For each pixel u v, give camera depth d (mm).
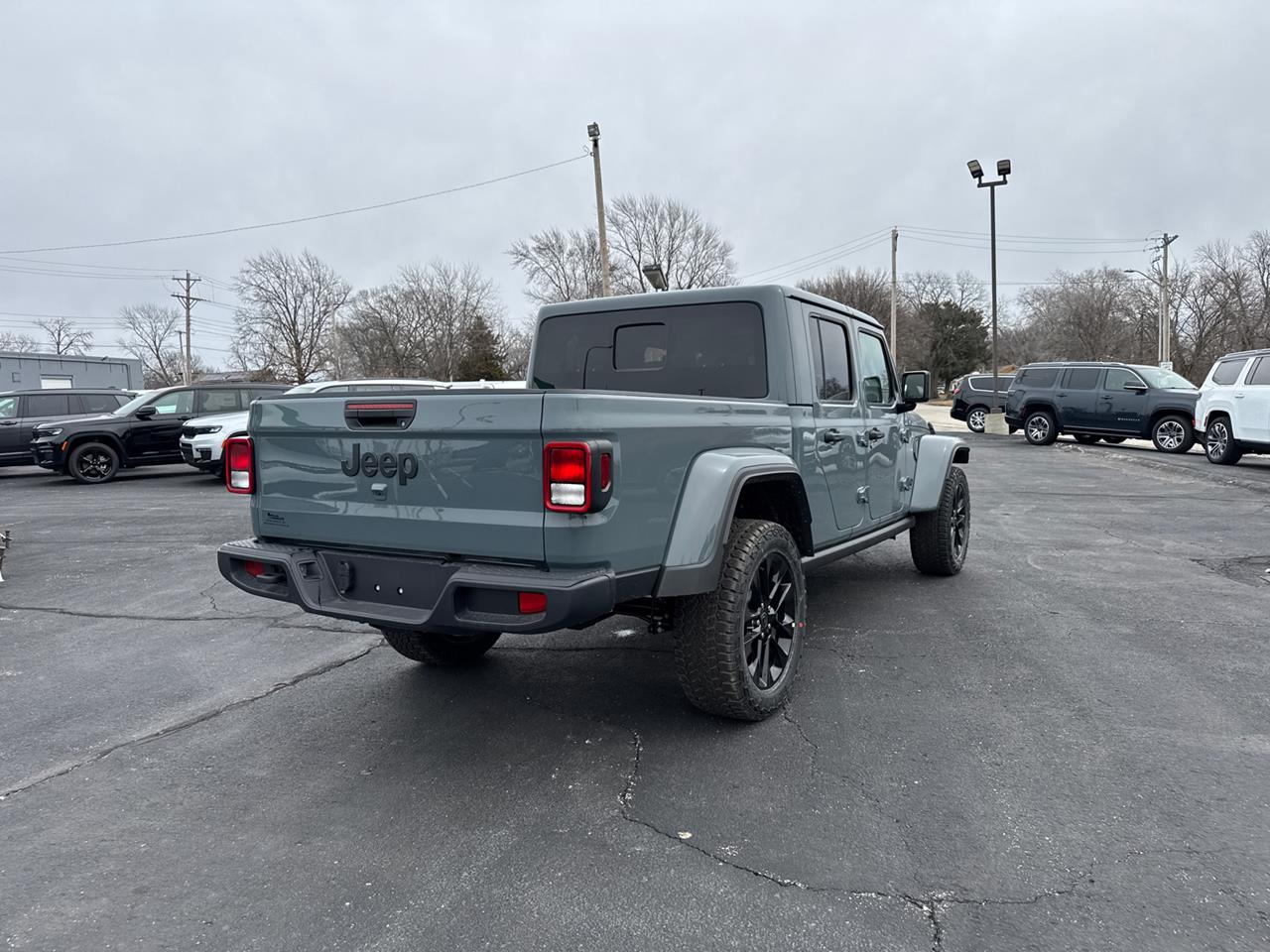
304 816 2936
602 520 2891
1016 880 2447
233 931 2285
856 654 4562
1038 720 3629
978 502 10859
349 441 3355
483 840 2738
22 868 2629
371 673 4453
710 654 3422
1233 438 14164
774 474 3678
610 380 4781
